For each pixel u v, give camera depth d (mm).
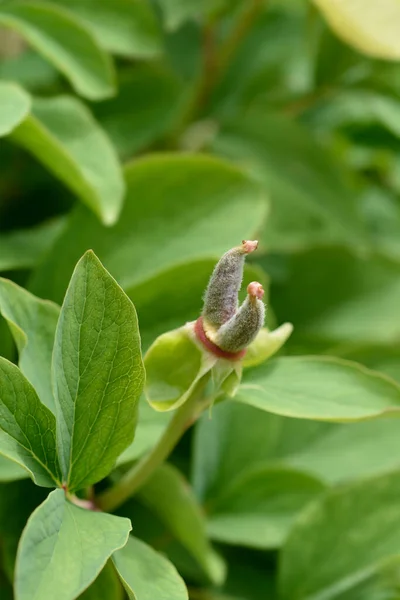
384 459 762
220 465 731
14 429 569
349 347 765
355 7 739
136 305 673
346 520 703
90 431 579
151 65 890
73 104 736
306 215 836
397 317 859
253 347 602
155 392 597
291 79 999
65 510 566
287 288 866
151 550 600
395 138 953
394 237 994
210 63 865
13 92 675
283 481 717
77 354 570
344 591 719
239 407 739
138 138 798
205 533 668
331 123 974
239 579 730
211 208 725
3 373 565
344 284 874
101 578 618
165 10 842
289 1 981
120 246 712
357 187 982
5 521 645
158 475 652
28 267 720
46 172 830
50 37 742
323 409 605
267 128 866
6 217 822
